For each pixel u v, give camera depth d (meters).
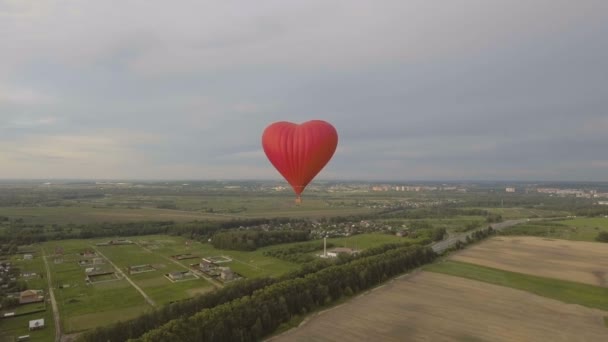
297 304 73.94
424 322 71.19
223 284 101.00
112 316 77.94
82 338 58.41
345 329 67.88
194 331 57.28
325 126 59.84
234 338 60.69
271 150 60.50
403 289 90.69
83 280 106.00
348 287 85.12
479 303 81.81
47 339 67.38
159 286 99.50
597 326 70.50
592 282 100.12
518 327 69.62
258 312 65.94
